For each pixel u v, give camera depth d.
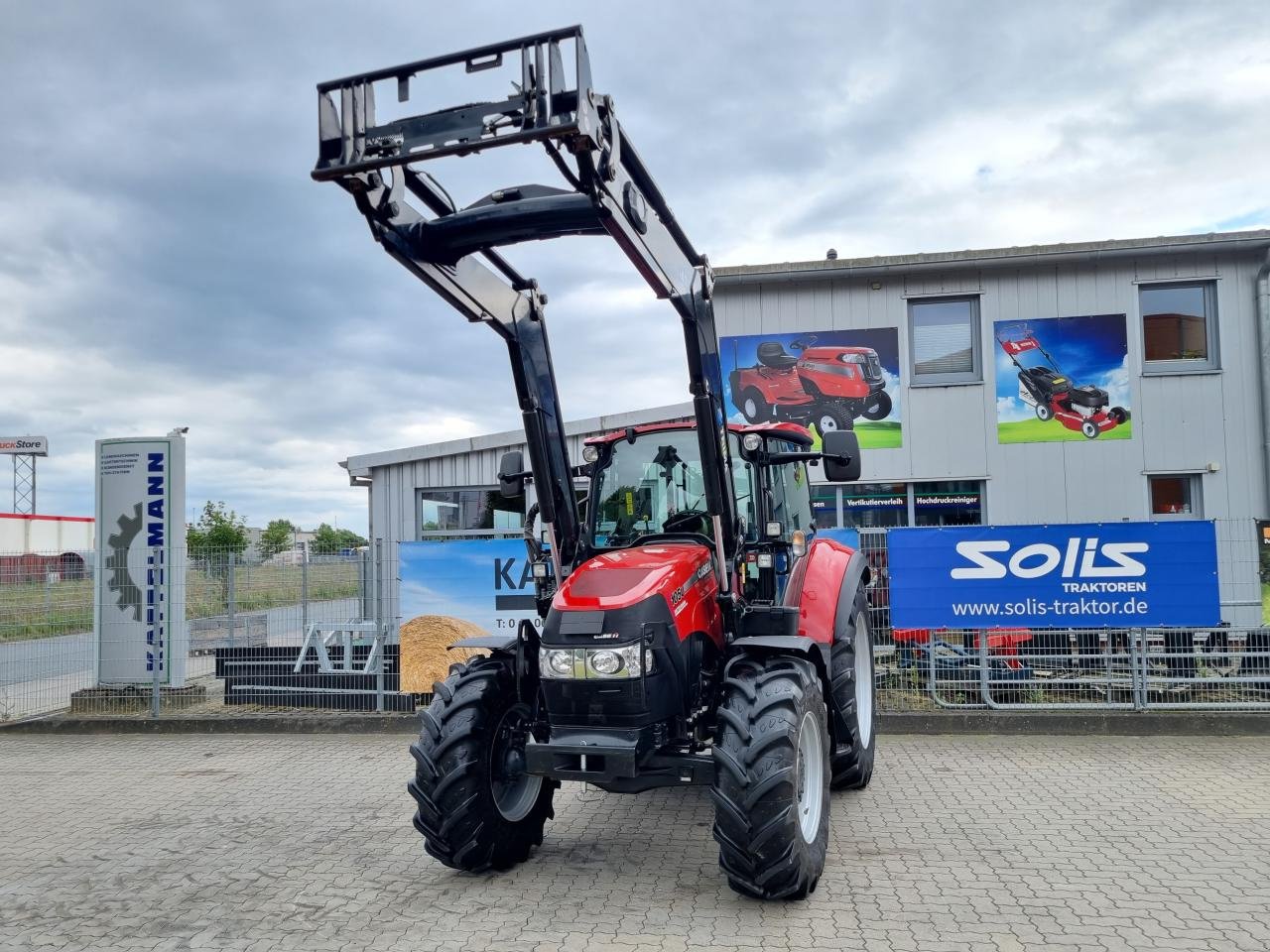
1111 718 7.53
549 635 4.28
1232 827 5.12
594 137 3.30
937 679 8.09
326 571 10.31
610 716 4.12
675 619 4.30
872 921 3.91
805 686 4.30
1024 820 5.30
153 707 9.19
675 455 5.26
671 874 4.57
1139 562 7.77
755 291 11.95
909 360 11.72
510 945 3.77
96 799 6.43
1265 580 7.82
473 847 4.38
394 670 9.05
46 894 4.56
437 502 12.56
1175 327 11.47
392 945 3.82
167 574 9.60
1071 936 3.74
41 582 10.05
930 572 8.05
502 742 4.70
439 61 3.33
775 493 5.48
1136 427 11.33
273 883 4.61
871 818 5.38
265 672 9.36
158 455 9.80
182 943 3.93
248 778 6.91
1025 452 11.48
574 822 5.44
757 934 3.81
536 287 5.04
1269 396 10.99
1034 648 8.00
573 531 5.12
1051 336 11.48
